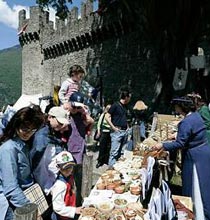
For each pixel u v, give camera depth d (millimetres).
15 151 3350
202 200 5027
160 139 6840
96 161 10156
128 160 5355
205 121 6141
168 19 16359
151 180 3564
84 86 8016
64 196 3865
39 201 3719
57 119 4371
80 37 32375
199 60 16094
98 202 3666
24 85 43375
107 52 29281
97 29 29750
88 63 31656
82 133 5223
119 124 8320
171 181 6570
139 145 6320
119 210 3480
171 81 17109
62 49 36094
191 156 5117
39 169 3824
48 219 4031
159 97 18094
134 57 26172
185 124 5070
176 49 16594
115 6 24688
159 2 16125
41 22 40594
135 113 14867
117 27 27391
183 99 5230
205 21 15930
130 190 4020
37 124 3391
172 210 3156
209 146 5285
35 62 41500
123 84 27047
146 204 3527
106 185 4105
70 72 6109
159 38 16953
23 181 3598
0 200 3264
